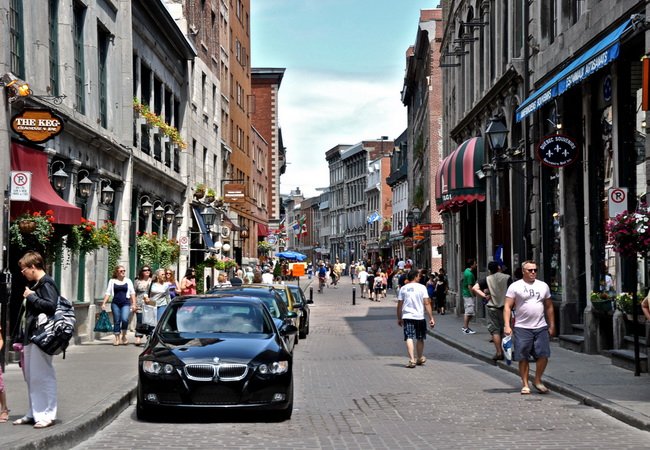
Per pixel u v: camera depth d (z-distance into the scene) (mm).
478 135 35031
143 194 31844
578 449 9648
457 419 11945
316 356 22188
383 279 61562
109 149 25719
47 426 10266
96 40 24984
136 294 23406
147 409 11883
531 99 21375
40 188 18953
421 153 71000
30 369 10305
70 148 22281
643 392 13523
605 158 19484
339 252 153500
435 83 63062
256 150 76188
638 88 17656
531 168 25203
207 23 46719
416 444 10109
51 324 10234
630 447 9711
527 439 10328
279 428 11398
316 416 12430
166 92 37312
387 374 17859
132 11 29562
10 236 17266
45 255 19000
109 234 22766
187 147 39938
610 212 16219
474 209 37531
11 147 18047
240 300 14016
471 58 38344
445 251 49500
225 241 52281
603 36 18469
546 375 15875
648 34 15781
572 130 21766
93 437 10773
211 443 10273
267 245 78000
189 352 12039
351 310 47156
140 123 30641
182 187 39219
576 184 22109
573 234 22078
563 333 21953
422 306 19453
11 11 18156
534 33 25078
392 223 110312
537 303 14445
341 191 151750
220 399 11711
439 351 23609
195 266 42344
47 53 20234
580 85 20719
